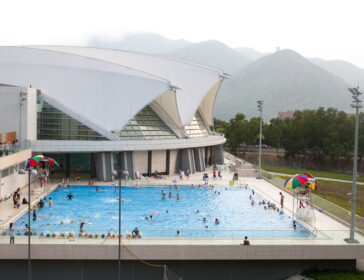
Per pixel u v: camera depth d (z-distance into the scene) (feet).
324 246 97.25
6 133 158.61
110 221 124.06
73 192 166.20
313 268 100.17
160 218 129.29
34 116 183.73
